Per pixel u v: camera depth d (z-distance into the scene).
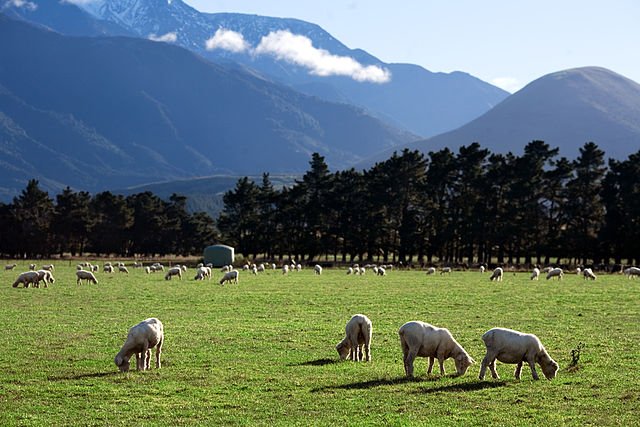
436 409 20.95
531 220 139.62
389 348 31.78
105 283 75.31
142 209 186.50
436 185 155.00
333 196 157.00
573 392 22.84
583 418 19.92
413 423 19.53
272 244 164.75
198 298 56.19
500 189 151.00
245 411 20.97
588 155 144.12
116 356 26.67
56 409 21.20
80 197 183.25
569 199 144.62
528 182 143.12
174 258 171.75
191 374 25.92
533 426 19.23
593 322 40.25
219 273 101.44
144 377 25.44
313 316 43.62
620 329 37.22
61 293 60.47
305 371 26.48
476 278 90.31
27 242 167.50
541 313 44.97
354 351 28.98
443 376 25.28
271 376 25.56
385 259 154.25
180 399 22.39
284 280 83.12
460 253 153.38
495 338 24.67
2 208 173.50
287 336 34.97
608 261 136.38
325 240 156.25
